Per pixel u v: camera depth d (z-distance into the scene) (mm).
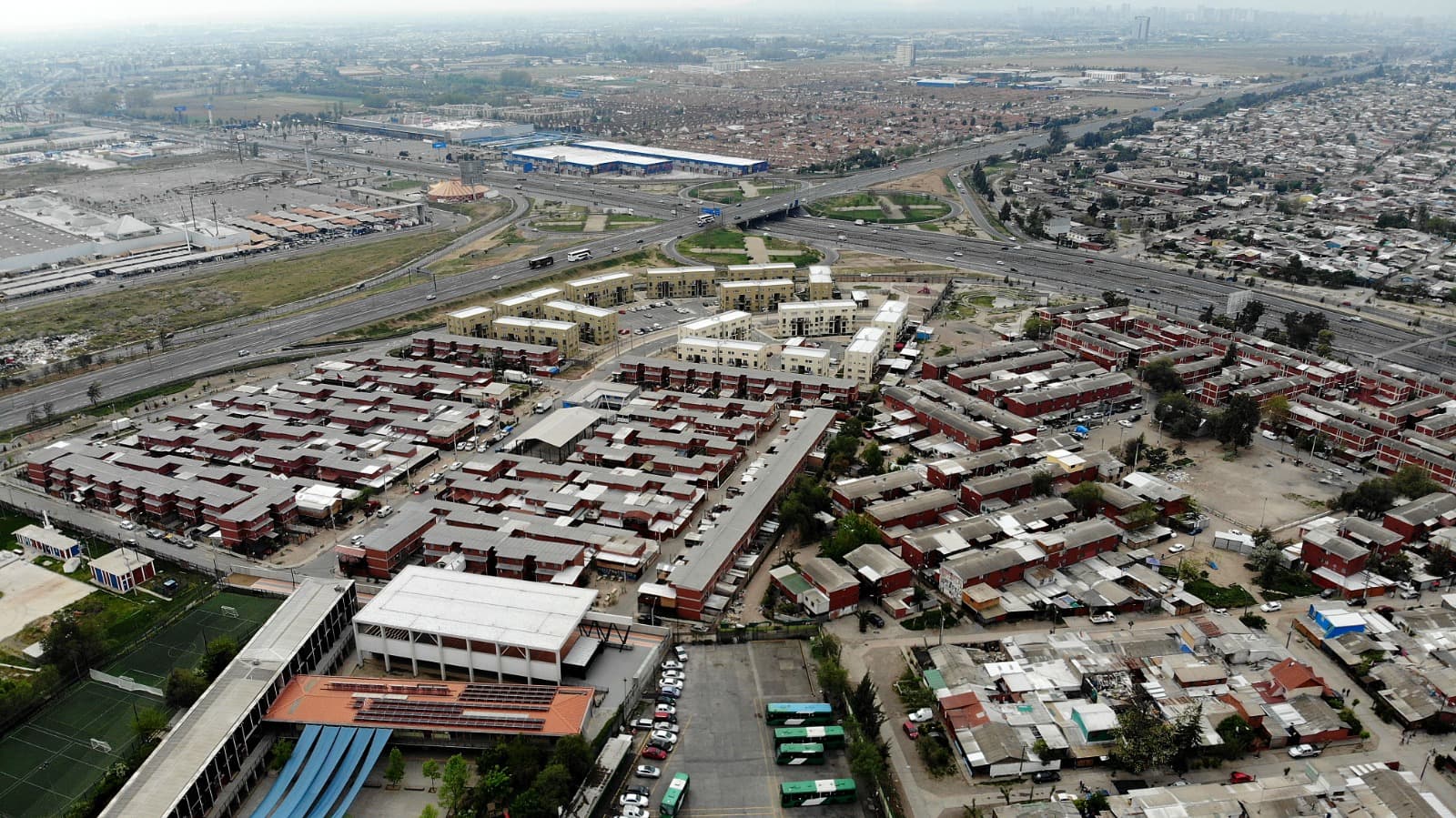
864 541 178625
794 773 126562
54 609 163875
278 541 186625
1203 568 175125
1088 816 116688
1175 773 126375
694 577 162000
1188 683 139750
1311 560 171875
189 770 116375
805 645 154375
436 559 173125
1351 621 152125
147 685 143500
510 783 119625
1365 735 131875
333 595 153000
